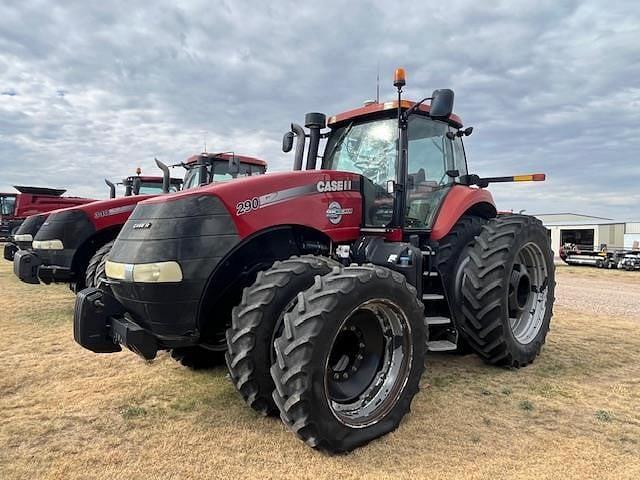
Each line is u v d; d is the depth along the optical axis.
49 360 4.23
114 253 3.07
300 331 2.58
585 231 26.88
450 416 3.15
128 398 3.38
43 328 5.45
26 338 4.99
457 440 2.81
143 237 2.92
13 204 21.72
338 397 2.84
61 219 6.35
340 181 3.66
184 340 2.99
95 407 3.21
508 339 4.01
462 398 3.47
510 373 4.07
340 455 2.62
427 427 2.99
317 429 2.54
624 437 2.87
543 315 4.59
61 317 6.06
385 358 3.04
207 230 2.93
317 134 4.59
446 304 4.00
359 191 3.81
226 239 2.98
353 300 2.69
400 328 3.03
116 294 3.04
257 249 3.38
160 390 3.54
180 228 2.88
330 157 4.55
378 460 2.57
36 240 6.43
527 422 3.07
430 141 4.41
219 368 4.06
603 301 8.45
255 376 2.85
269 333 2.84
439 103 3.56
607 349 4.88
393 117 4.15
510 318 4.41
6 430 2.85
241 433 2.84
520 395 3.54
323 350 2.56
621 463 2.56
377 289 2.81
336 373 2.90
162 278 2.80
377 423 2.84
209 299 3.15
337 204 3.59
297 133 4.51
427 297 3.88
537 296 4.65
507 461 2.57
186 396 3.42
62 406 3.22
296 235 3.51
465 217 4.69
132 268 2.84
